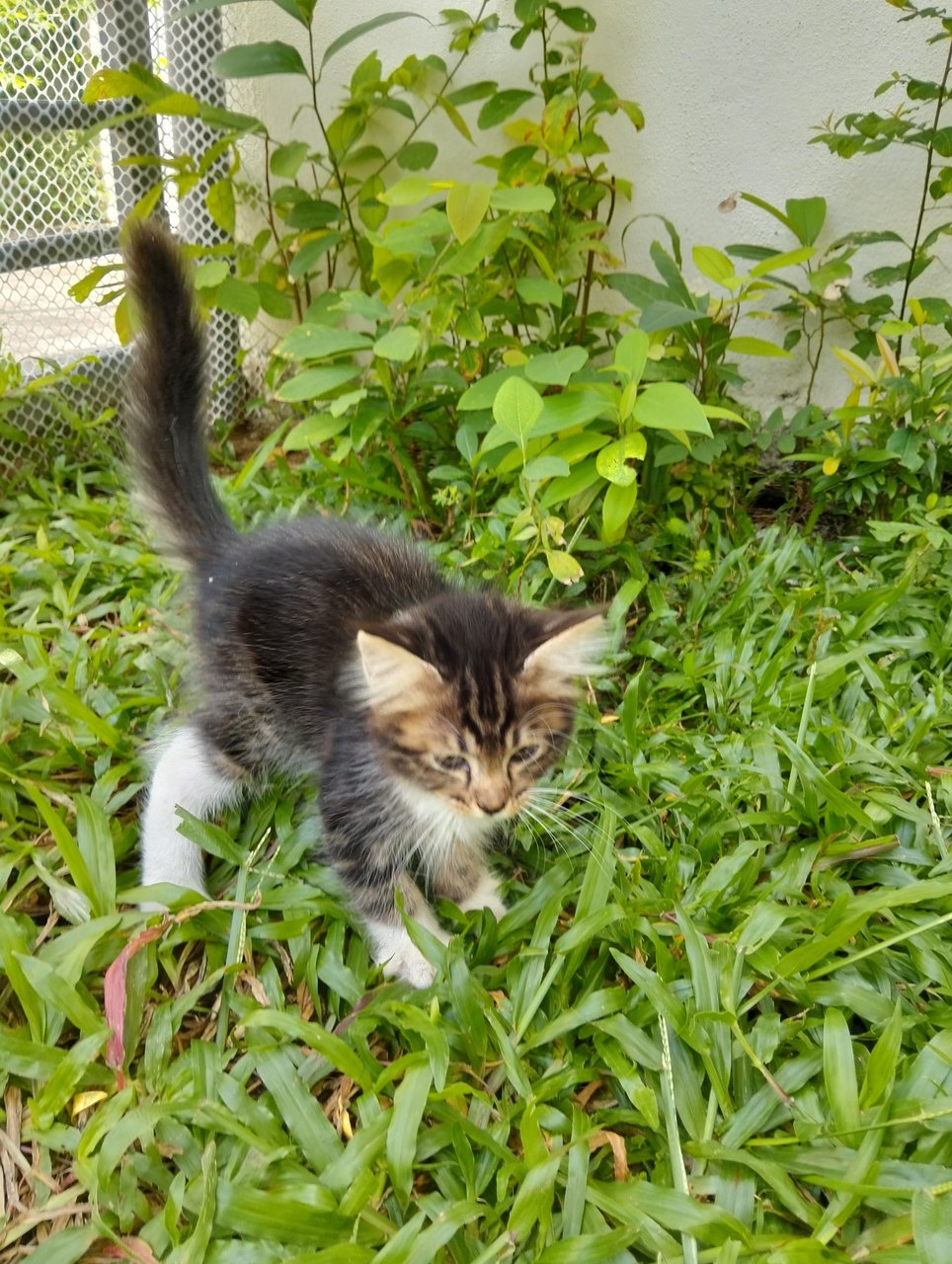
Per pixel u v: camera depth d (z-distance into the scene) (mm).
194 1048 308
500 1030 310
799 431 608
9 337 648
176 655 472
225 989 331
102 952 335
